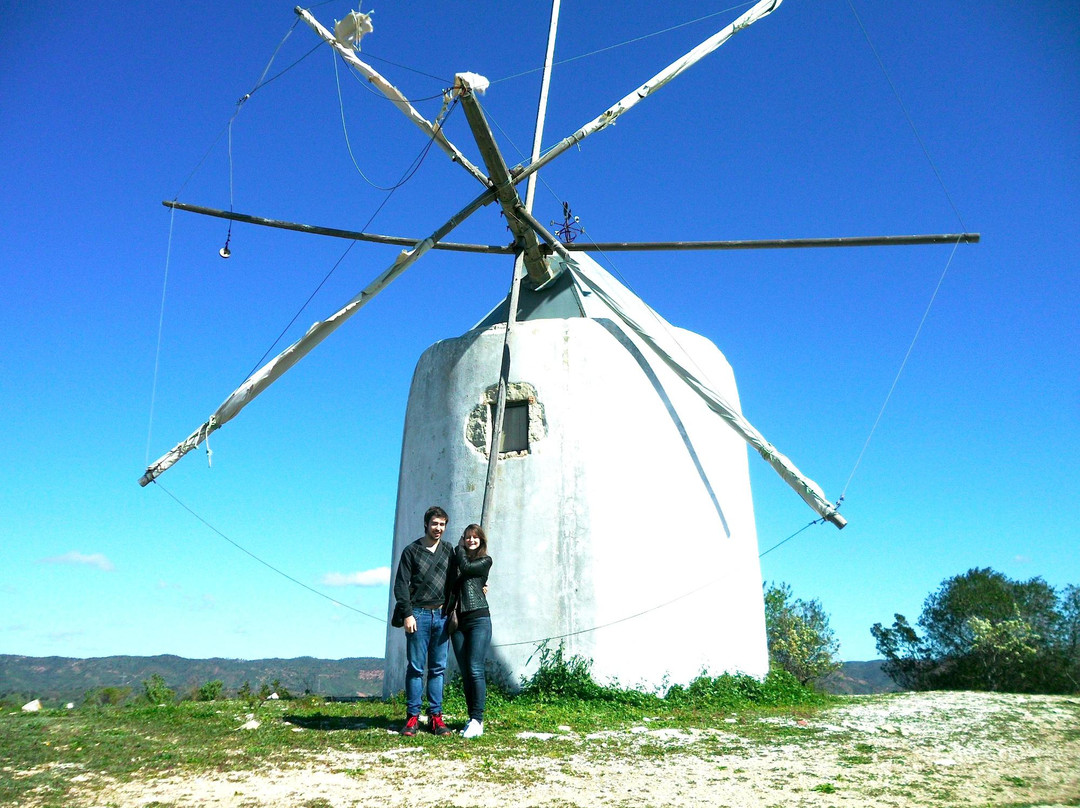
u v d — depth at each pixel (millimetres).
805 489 9328
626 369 10023
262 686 10430
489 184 10344
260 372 9695
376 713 7766
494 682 9086
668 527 9680
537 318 11219
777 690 9617
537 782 5043
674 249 10953
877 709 8766
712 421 10656
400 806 4426
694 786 5051
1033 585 22062
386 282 9789
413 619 6477
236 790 4609
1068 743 6707
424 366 10898
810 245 10641
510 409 10000
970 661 20594
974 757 6129
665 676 9172
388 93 9883
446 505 9945
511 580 9328
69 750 5355
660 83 10086
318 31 9711
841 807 4605
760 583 10938
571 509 9398
